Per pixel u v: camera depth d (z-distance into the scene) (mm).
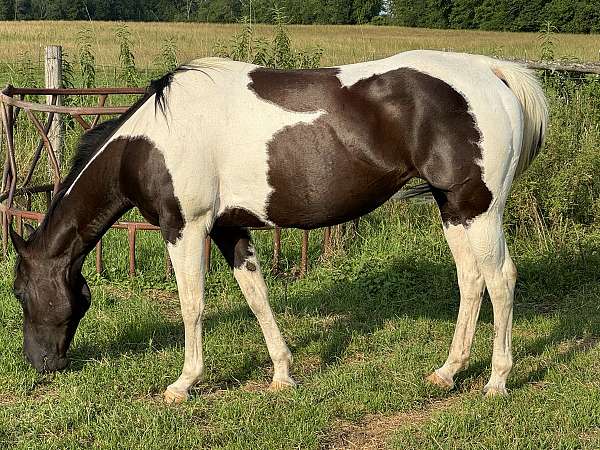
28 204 6914
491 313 5637
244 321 5328
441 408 4102
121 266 6488
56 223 4230
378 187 3969
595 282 6199
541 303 5957
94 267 6461
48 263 4242
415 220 7328
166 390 4168
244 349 4859
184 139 3848
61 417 3840
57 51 8133
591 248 6570
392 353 4855
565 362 4594
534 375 4441
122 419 3830
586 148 7109
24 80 9820
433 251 6777
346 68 3973
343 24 52125
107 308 5590
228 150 3896
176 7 57531
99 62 19234
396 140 3840
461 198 3861
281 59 8062
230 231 4297
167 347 4914
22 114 8141
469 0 50594
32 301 4258
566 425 3730
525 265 6434
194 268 4023
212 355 4719
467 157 3787
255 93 3920
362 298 5957
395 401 4094
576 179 6848
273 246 6902
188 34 31219
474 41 35875
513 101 3881
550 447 3564
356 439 3736
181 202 3906
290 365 4383
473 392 4297
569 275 6250
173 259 4039
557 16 43156
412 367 4527
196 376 4160
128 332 5086
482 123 3777
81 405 3973
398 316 5547
